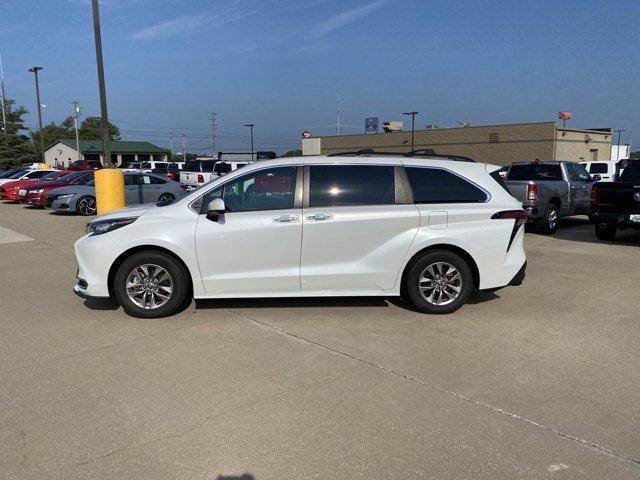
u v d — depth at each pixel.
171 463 3.15
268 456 3.21
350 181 5.87
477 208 5.88
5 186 23.67
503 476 3.02
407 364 4.58
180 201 5.87
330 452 3.26
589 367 4.51
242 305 6.31
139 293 5.81
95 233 5.79
